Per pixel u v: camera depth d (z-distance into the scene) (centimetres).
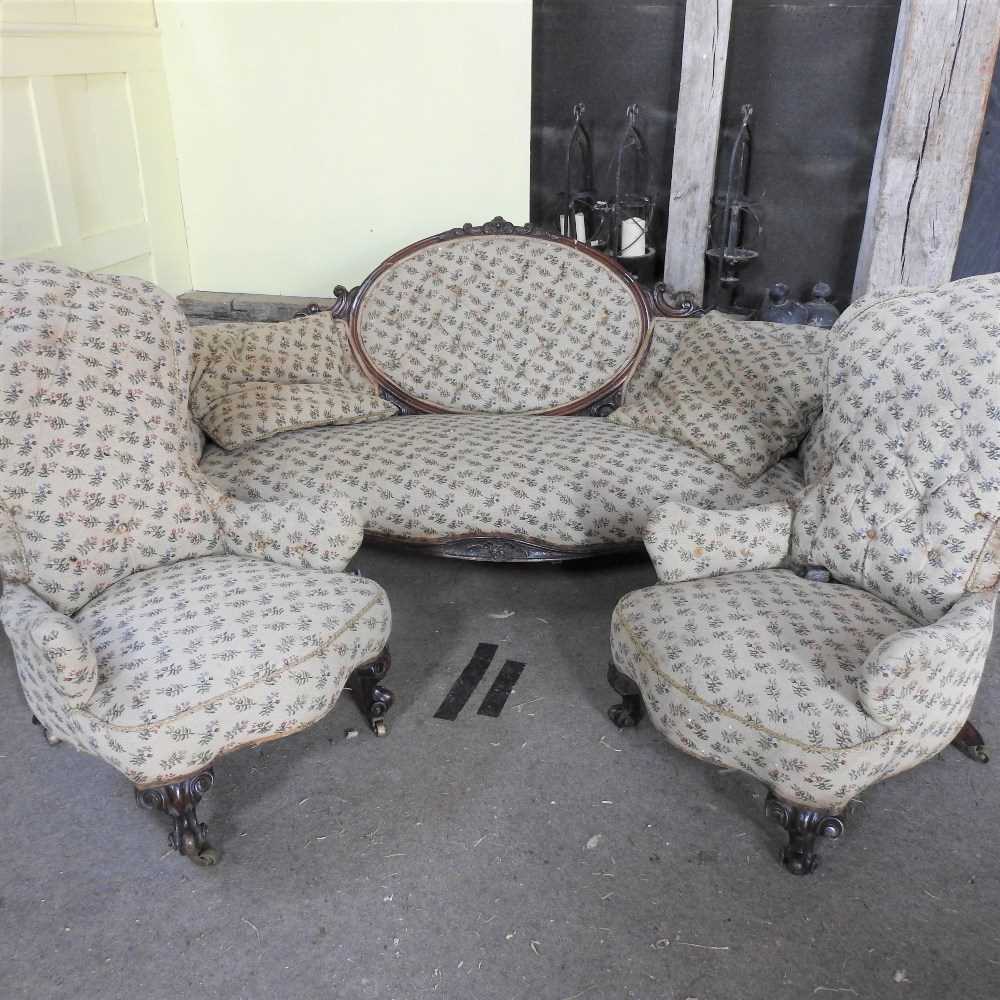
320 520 199
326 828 183
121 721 159
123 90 319
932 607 176
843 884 170
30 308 188
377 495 243
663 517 194
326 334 288
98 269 317
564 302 287
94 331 194
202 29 329
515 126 322
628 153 331
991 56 272
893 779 194
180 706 161
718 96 302
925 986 150
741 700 161
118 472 192
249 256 362
